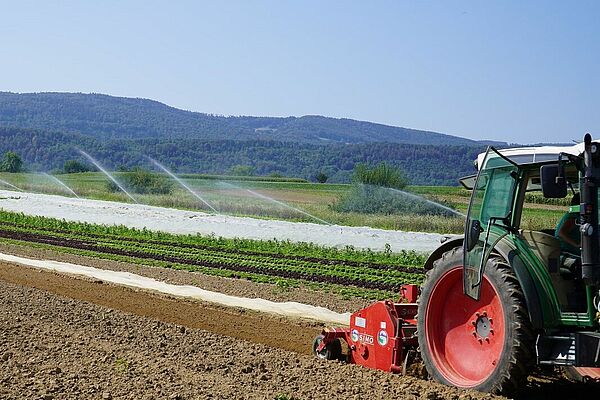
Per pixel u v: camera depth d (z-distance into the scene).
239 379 9.51
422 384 9.16
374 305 10.26
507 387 8.49
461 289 9.24
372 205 47.12
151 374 9.64
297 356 10.95
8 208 48.28
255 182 100.38
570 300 8.55
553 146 8.73
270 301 16.69
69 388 8.96
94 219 41.62
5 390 8.82
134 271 21.77
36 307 14.51
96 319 13.55
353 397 8.65
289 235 33.78
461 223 37.59
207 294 17.50
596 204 8.15
